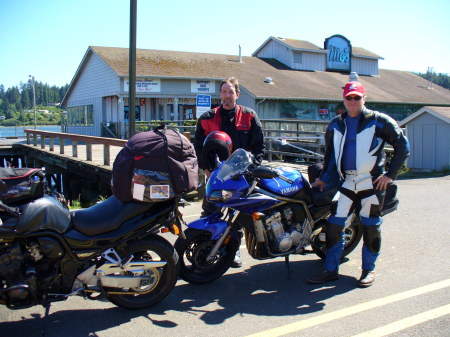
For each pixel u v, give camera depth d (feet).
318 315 12.17
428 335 10.99
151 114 85.76
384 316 12.02
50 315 12.30
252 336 11.07
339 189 14.35
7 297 10.57
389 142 13.87
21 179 10.94
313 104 89.71
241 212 13.71
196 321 11.91
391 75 127.75
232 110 15.84
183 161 12.15
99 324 11.76
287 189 14.12
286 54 107.04
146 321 11.91
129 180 11.66
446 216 23.06
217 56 98.99
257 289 14.07
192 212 24.32
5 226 10.44
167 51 93.50
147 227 12.05
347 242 16.42
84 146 64.80
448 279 14.56
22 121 274.77
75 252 11.31
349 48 114.52
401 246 18.02
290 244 14.17
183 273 13.97
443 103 110.63
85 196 49.06
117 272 11.83
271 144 51.24
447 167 39.86
